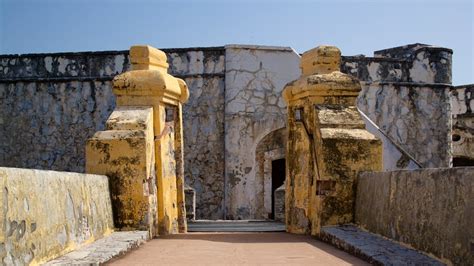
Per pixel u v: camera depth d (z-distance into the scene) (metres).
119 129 7.20
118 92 7.72
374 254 5.14
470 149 18.84
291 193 8.71
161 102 7.83
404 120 16.41
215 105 15.26
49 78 15.55
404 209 5.66
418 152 16.45
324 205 7.39
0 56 15.75
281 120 15.02
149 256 5.65
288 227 8.75
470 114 18.78
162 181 7.70
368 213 6.82
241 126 14.98
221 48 15.20
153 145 7.59
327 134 7.50
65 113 15.52
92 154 7.07
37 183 4.37
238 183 14.90
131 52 8.00
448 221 4.65
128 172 7.04
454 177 4.60
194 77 15.30
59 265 4.40
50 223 4.64
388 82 16.31
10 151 15.69
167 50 15.30
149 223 7.12
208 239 7.22
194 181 15.20
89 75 15.48
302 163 8.31
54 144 15.53
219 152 15.20
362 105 16.12
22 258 4.01
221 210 15.11
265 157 15.10
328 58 8.24
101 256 5.00
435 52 16.69
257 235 7.86
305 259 5.50
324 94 8.00
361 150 7.49
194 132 15.26
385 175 6.31
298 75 15.16
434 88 16.66
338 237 6.34
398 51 19.30
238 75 15.04
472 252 4.21
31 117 15.62
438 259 4.79
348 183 7.43
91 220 5.91
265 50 15.12
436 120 16.64
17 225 3.94
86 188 5.82
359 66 16.19
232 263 5.27
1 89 15.78
